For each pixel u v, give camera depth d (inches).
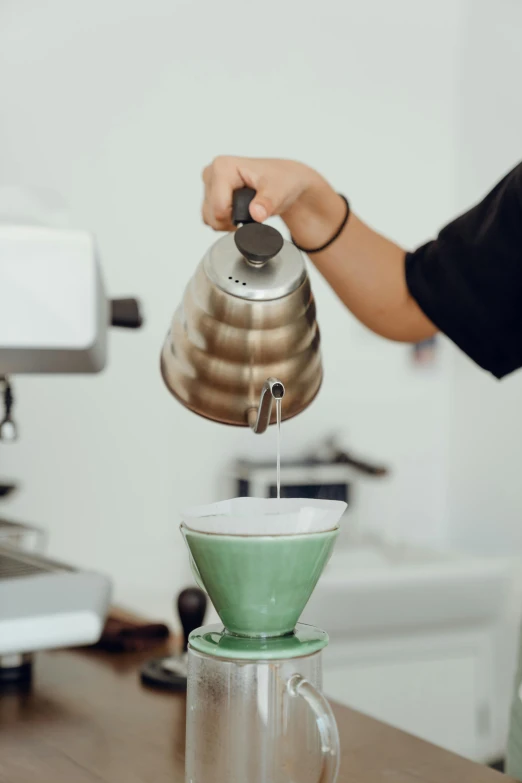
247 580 19.8
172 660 37.8
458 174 99.9
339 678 71.4
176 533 86.0
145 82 82.6
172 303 85.4
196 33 84.7
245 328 27.8
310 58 90.7
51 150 78.7
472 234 38.6
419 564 81.1
